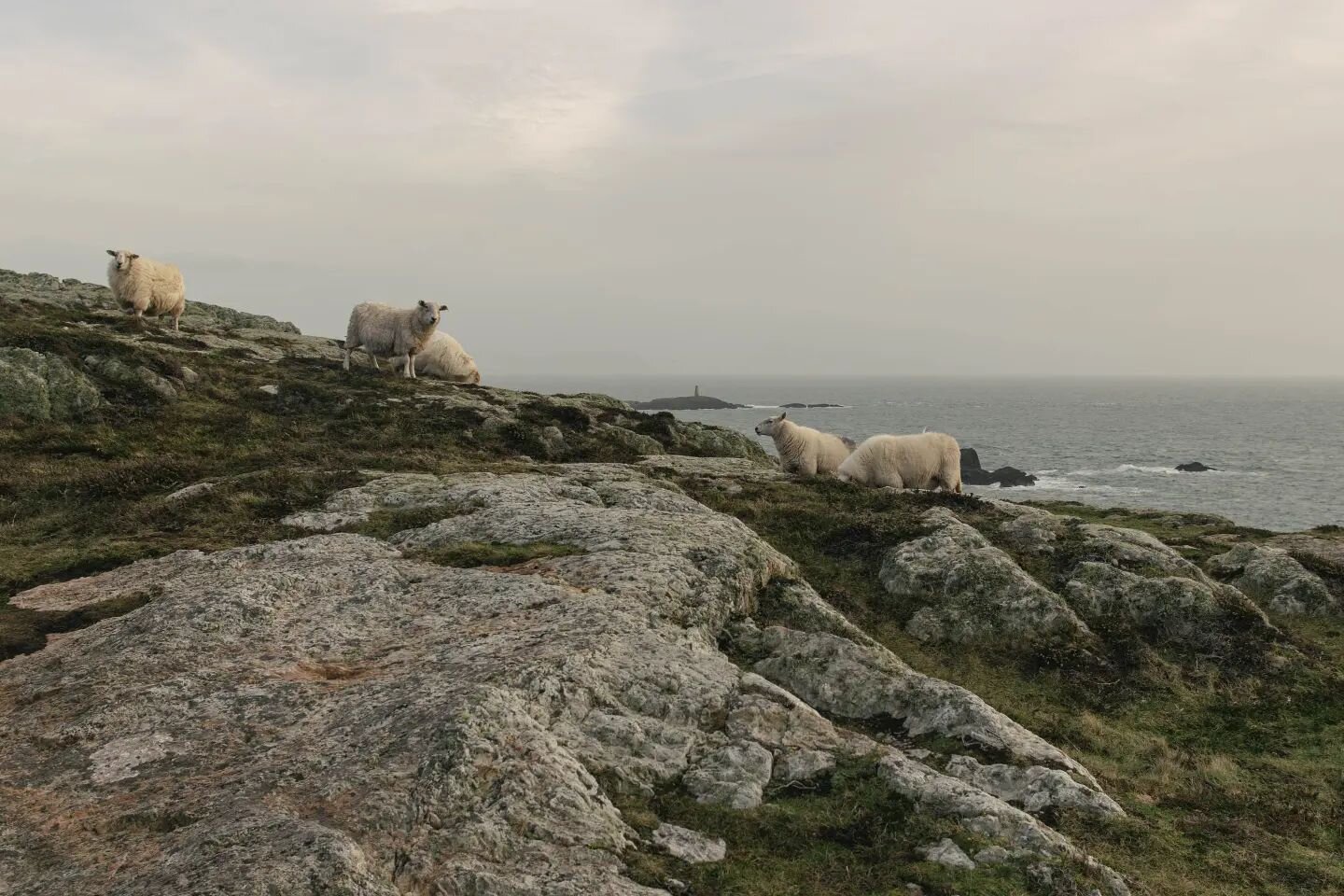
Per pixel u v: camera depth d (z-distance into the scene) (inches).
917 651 530.0
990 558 588.7
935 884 246.7
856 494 783.7
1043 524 682.2
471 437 970.7
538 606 387.2
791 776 295.1
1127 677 507.8
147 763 280.8
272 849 214.2
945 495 776.9
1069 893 251.8
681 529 500.1
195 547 540.1
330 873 205.5
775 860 253.6
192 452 848.3
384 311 1218.0
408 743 263.3
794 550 652.7
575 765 267.0
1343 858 332.2
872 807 282.5
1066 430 6279.5
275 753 276.4
